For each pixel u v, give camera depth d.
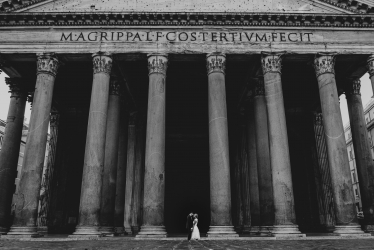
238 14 21.88
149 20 22.06
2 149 24.31
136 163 31.25
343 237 17.84
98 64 21.42
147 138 20.09
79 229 18.34
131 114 31.75
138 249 11.32
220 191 19.02
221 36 22.03
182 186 35.22
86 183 19.20
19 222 18.58
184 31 22.14
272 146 20.08
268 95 21.08
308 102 32.97
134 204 29.89
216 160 19.58
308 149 33.03
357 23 22.52
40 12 21.69
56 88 29.92
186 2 23.03
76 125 33.50
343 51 21.97
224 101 20.83
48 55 21.50
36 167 19.56
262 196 22.73
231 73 26.95
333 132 20.41
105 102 20.91
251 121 28.03
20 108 25.86
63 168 31.86
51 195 30.66
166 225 34.59
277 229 18.45
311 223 31.02
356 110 25.34
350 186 19.50
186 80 28.56
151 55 21.62
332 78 21.53
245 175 30.70
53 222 29.97
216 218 18.69
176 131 35.66
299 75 27.42
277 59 21.75
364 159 24.12
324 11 22.75
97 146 19.86
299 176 32.81
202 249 11.27
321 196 30.69
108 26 22.09
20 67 24.77
